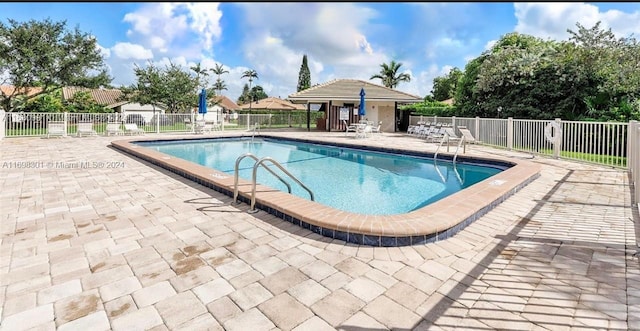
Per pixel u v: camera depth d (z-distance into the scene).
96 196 5.75
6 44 21.55
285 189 7.98
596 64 13.77
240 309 2.56
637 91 12.92
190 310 2.54
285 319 2.44
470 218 4.47
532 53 16.80
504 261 3.38
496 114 18.30
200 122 20.70
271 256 3.47
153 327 2.35
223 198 5.63
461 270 3.19
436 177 9.24
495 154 11.13
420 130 17.86
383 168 10.59
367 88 24.73
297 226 4.32
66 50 23.97
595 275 3.08
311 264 3.30
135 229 4.20
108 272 3.11
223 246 3.71
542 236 4.04
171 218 4.62
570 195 5.96
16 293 2.75
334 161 11.95
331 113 23.41
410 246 3.73
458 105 21.73
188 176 7.13
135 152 10.34
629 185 6.73
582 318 2.45
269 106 50.25
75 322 2.39
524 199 5.70
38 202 5.38
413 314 2.51
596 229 4.25
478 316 2.48
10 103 23.25
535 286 2.89
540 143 11.00
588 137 9.83
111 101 43.09
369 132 18.94
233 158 12.68
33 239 3.87
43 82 23.22
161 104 36.50
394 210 6.46
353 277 3.05
